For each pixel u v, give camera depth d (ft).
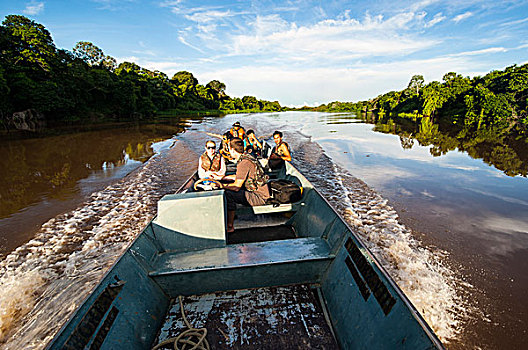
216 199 8.30
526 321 9.66
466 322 9.66
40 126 82.23
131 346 5.64
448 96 135.03
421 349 4.53
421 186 24.62
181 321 6.66
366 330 5.74
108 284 5.98
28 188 24.23
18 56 87.30
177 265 7.47
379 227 16.56
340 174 28.30
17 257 13.61
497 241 15.17
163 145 47.26
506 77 118.11
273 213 12.52
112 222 17.34
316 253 8.00
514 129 82.17
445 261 13.30
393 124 101.19
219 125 92.79
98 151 42.32
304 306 7.11
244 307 7.03
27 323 9.66
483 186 24.75
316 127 86.63
